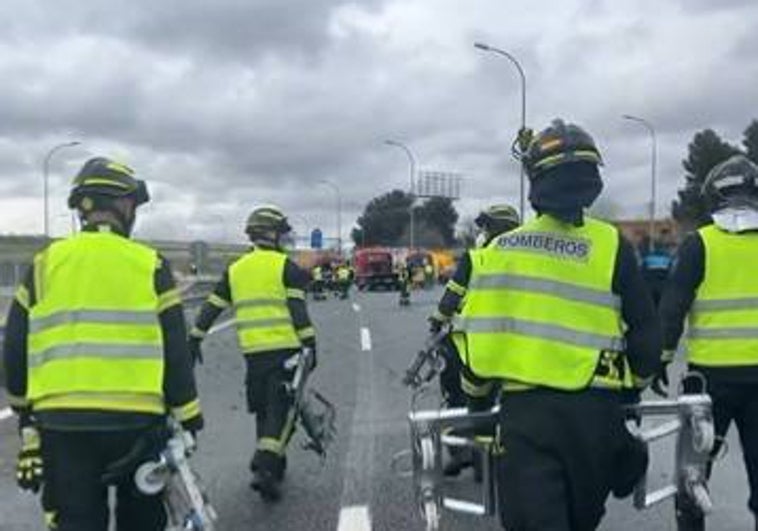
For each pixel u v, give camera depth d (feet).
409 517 26.55
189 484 15.67
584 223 15.56
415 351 70.33
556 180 15.29
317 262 182.91
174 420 15.97
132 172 16.49
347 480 30.96
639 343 15.40
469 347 15.37
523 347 15.07
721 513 26.32
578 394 14.98
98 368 15.46
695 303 20.15
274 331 28.32
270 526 26.09
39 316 15.76
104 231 16.06
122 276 15.74
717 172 20.66
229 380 55.06
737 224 20.03
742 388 19.92
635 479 15.79
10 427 40.14
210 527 15.76
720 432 20.45
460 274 24.58
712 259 19.93
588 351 15.03
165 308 15.87
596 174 15.37
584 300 15.16
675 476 17.16
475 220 29.53
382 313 119.85
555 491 14.79
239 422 41.91
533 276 15.24
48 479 15.70
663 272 43.37
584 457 14.93
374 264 210.79
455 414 16.26
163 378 15.70
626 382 15.46
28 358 15.92
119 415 15.42
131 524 16.43
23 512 27.84
